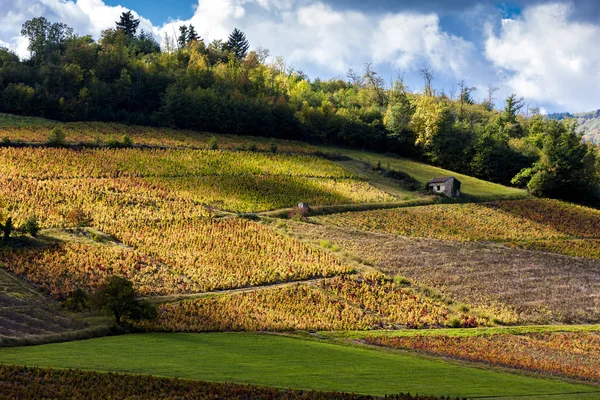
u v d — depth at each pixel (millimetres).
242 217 110750
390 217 122062
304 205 118125
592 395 50656
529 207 141125
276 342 64062
